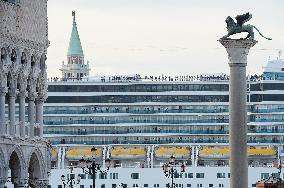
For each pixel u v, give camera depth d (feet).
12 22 593.42
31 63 625.82
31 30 619.67
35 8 624.59
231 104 524.11
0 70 582.35
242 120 523.29
